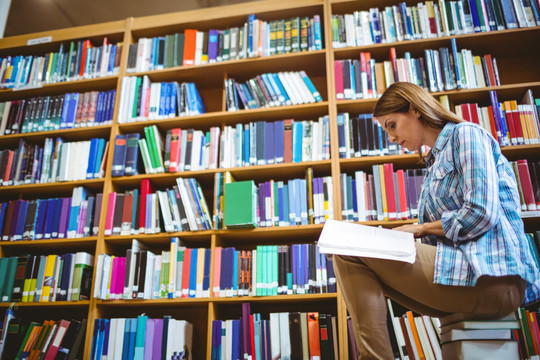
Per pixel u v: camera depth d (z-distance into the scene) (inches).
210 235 107.1
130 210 111.7
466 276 44.6
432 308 52.3
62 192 123.4
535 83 103.6
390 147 105.4
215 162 112.3
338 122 109.0
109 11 169.8
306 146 109.7
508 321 45.4
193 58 123.9
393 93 58.4
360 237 49.1
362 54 113.3
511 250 45.5
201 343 110.3
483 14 111.1
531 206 94.0
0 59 141.9
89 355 97.7
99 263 106.5
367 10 123.3
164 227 109.0
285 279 98.7
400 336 87.2
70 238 111.5
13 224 116.1
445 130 54.1
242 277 100.3
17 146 130.9
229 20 128.3
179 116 119.3
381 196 101.3
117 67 127.6
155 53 127.5
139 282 102.8
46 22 175.5
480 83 107.3
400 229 51.2
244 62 120.5
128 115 121.0
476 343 44.9
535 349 83.5
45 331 102.4
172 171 112.4
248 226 103.6
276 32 121.6
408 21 114.3
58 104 127.2
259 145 111.7
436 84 107.2
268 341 92.4
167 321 98.1
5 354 100.4
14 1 164.9
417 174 101.7
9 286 108.1
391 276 48.1
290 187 106.2
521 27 107.9
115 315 113.5
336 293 95.0
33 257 110.5
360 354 46.8
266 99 116.3
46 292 106.4
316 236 109.7
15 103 130.1
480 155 48.3
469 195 46.7
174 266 103.3
